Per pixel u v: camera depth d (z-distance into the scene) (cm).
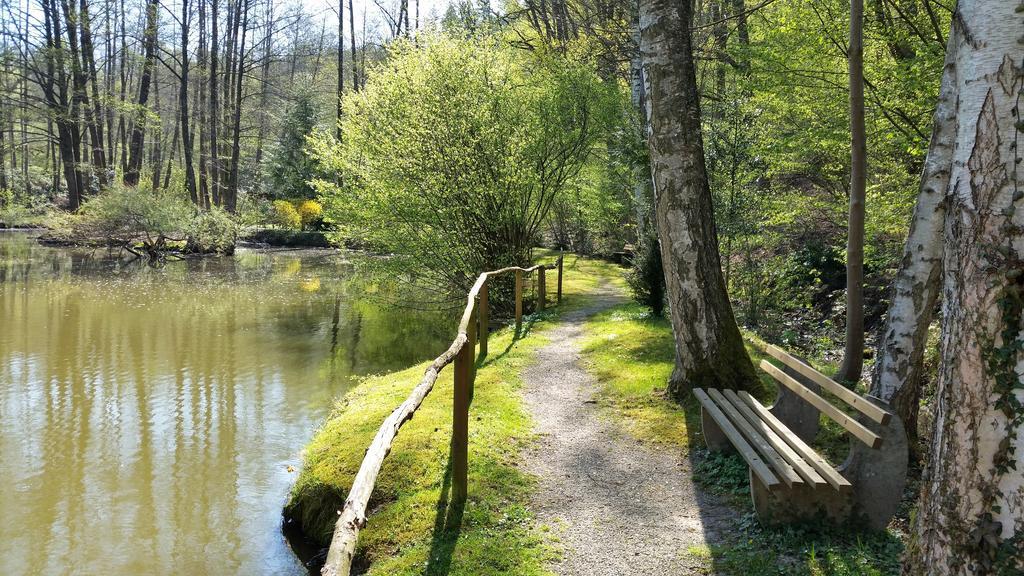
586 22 1777
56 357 1136
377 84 1330
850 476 392
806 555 367
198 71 3844
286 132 3847
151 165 5178
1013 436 221
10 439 763
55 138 3347
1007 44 223
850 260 681
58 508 594
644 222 1381
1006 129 223
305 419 837
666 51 611
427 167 1232
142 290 1869
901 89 925
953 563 236
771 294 1241
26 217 4069
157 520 568
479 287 703
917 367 516
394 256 1380
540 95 1348
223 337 1316
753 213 1187
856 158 662
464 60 1283
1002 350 221
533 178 1290
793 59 1017
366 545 429
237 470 679
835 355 1076
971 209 232
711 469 504
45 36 3206
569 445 563
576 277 1911
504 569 373
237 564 498
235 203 3597
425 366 879
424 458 518
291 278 2205
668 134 620
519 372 796
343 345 1259
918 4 980
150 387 971
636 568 370
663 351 834
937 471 247
